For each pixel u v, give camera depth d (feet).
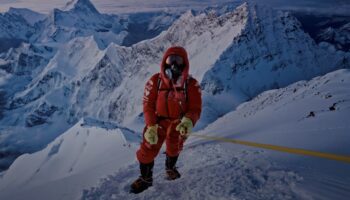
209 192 13.78
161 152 33.88
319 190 11.68
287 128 41.34
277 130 41.42
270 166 15.87
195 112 15.35
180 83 15.28
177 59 15.14
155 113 16.11
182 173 18.89
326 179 12.88
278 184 13.04
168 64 15.34
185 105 15.62
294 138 29.91
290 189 12.34
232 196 12.69
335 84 87.25
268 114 73.05
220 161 19.71
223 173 15.89
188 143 47.62
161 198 14.83
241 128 57.67
